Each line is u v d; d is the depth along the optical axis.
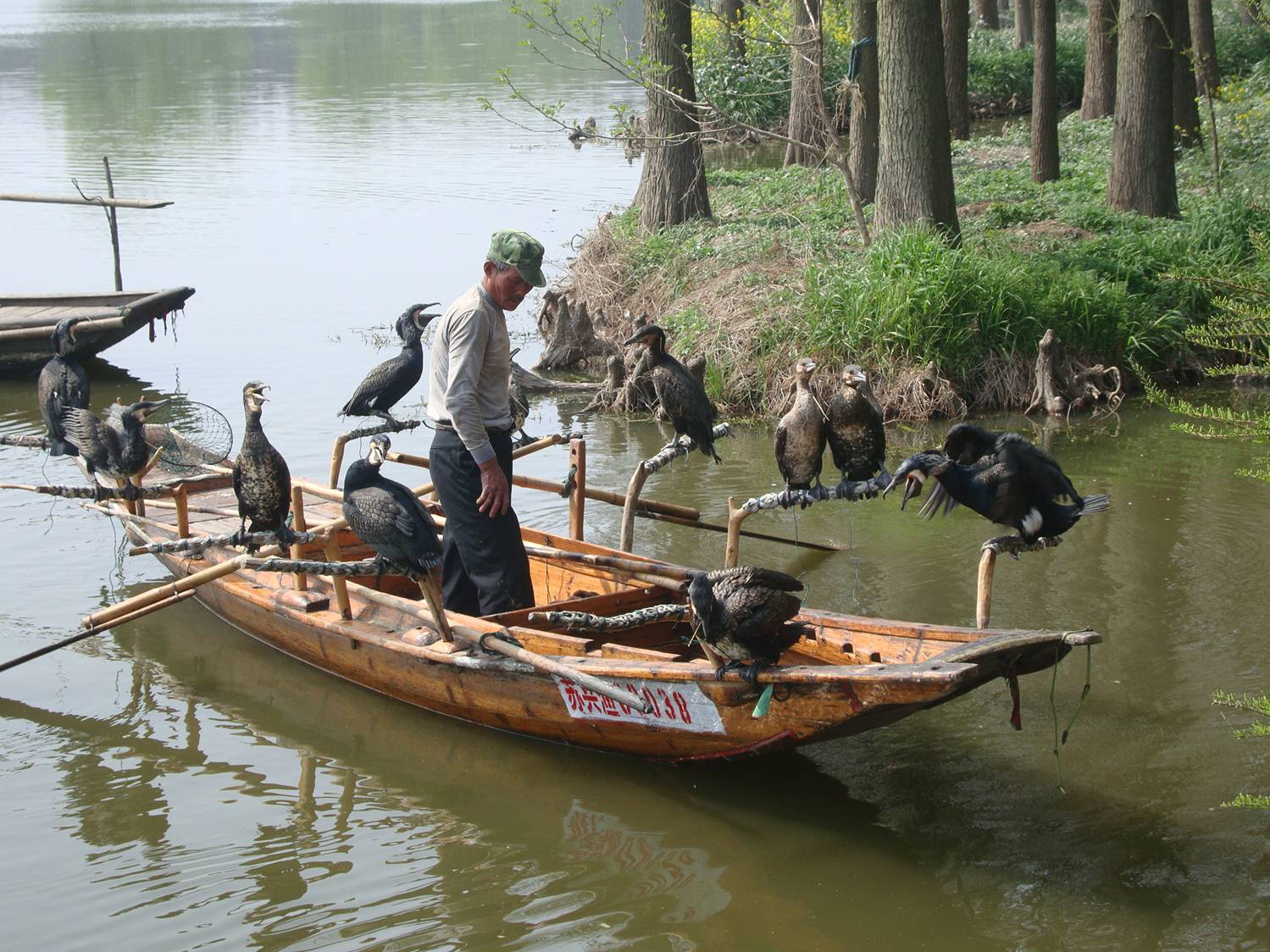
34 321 13.61
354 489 5.98
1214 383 12.92
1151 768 6.18
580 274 16.00
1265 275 9.55
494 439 6.93
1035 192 17.39
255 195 22.48
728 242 15.59
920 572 8.59
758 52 27.48
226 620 8.34
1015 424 11.77
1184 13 19.52
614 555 7.56
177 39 53.59
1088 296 12.65
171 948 5.12
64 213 21.22
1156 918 5.14
